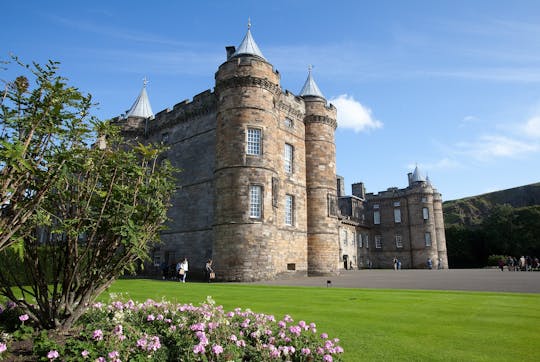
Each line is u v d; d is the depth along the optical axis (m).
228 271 24.66
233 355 5.01
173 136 34.25
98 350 4.75
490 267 60.50
